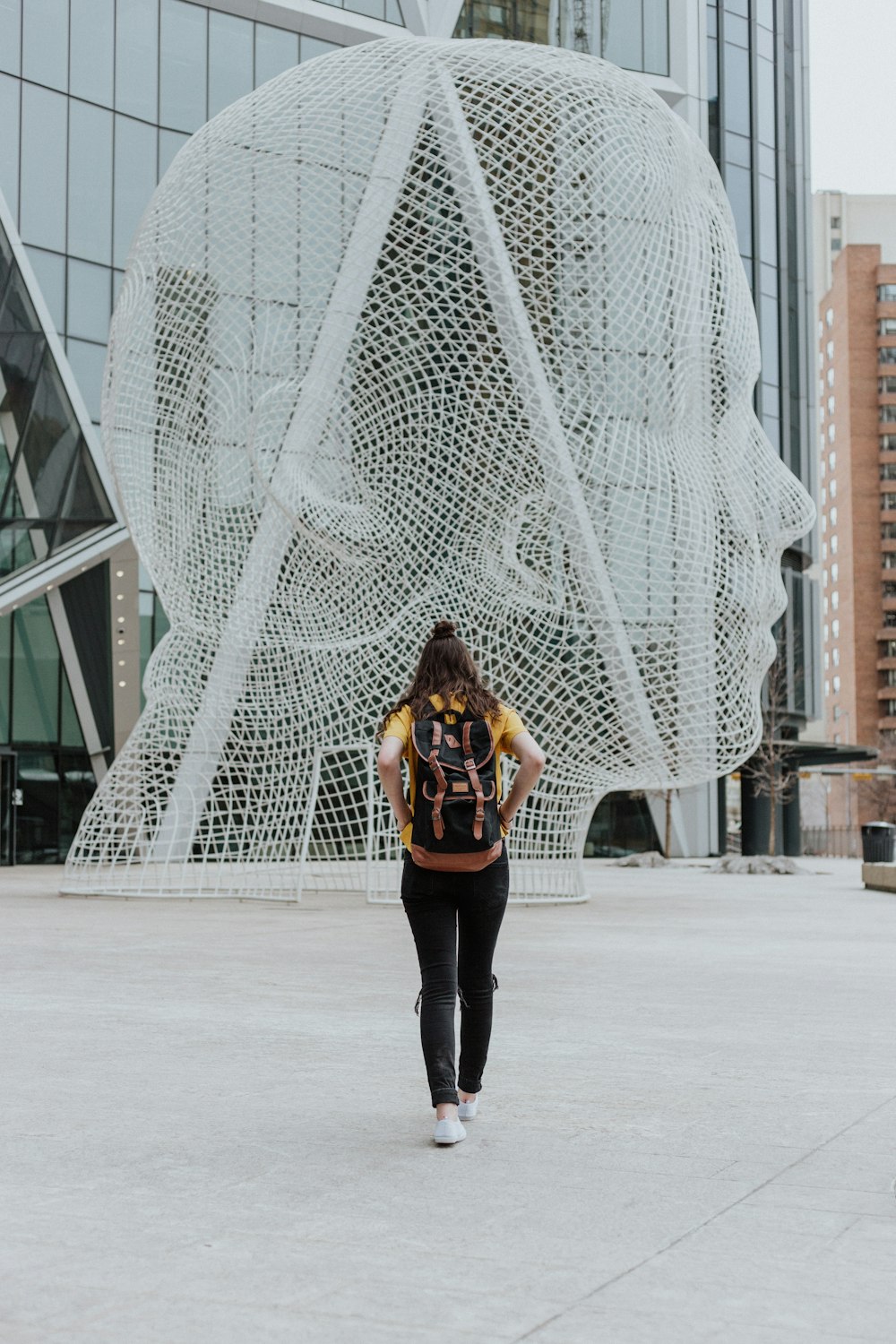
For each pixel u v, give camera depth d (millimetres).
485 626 16969
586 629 16250
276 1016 7148
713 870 31672
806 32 51469
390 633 16906
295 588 17031
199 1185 3850
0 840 30062
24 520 27344
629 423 15922
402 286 16875
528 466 16219
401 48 17156
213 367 17047
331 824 17938
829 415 135875
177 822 17688
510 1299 2918
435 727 4645
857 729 127375
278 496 15703
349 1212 3578
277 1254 3217
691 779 16312
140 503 16703
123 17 32375
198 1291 2965
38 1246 3275
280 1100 5012
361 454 17031
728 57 46906
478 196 16422
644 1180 3914
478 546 16750
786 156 49188
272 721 17375
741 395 16438
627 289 16062
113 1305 2881
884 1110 4871
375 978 8914
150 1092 5145
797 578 49469
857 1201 3695
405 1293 2957
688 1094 5160
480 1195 3748
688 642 15820
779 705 46281
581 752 16422
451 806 4535
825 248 162750
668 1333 2729
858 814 95000
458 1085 4730
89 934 12336
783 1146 4328
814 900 19016
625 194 16062
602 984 8680
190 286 16844
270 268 17547
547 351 16203
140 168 32531
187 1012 7270
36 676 31188
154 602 33125
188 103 33625
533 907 16594
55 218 30719
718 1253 3238
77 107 31312
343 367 17109
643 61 43750
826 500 136750
